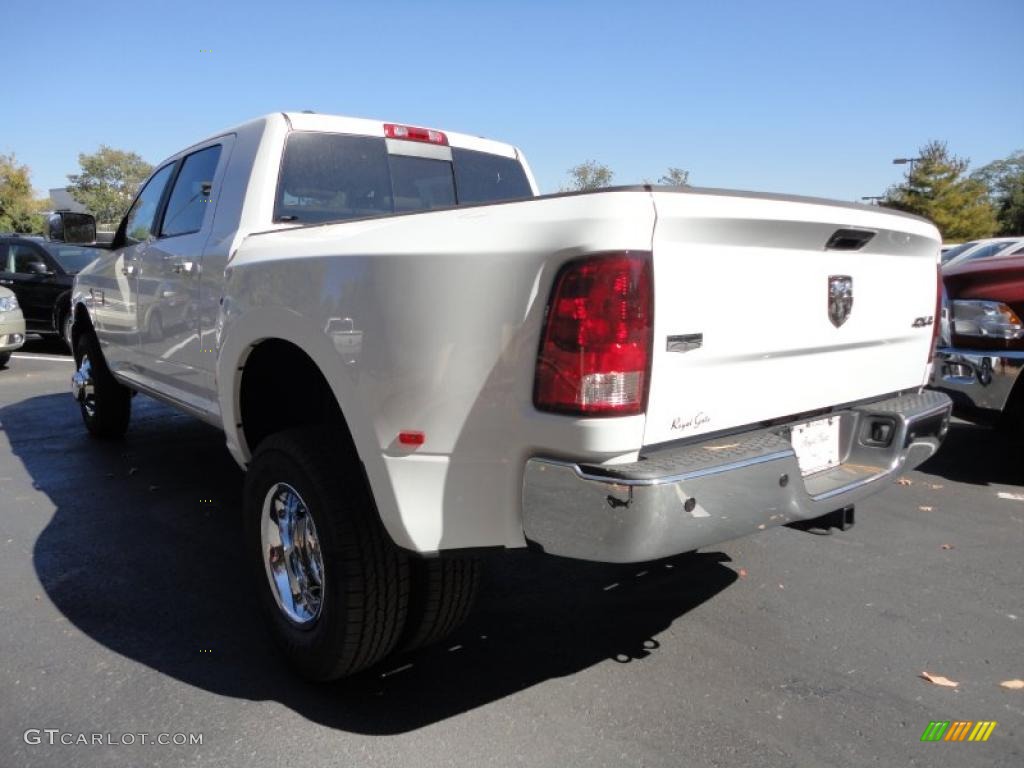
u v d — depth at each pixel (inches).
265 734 101.3
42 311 472.7
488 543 91.0
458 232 90.0
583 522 82.9
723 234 90.0
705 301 89.4
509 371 85.5
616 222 79.9
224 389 131.2
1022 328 191.3
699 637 128.1
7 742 99.0
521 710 107.2
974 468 231.3
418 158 167.6
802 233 100.3
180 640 125.8
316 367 124.3
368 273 95.2
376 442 95.3
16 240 486.9
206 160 165.9
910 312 128.7
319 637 106.2
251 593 142.9
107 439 256.4
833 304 109.6
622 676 116.0
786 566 157.6
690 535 85.1
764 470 91.7
